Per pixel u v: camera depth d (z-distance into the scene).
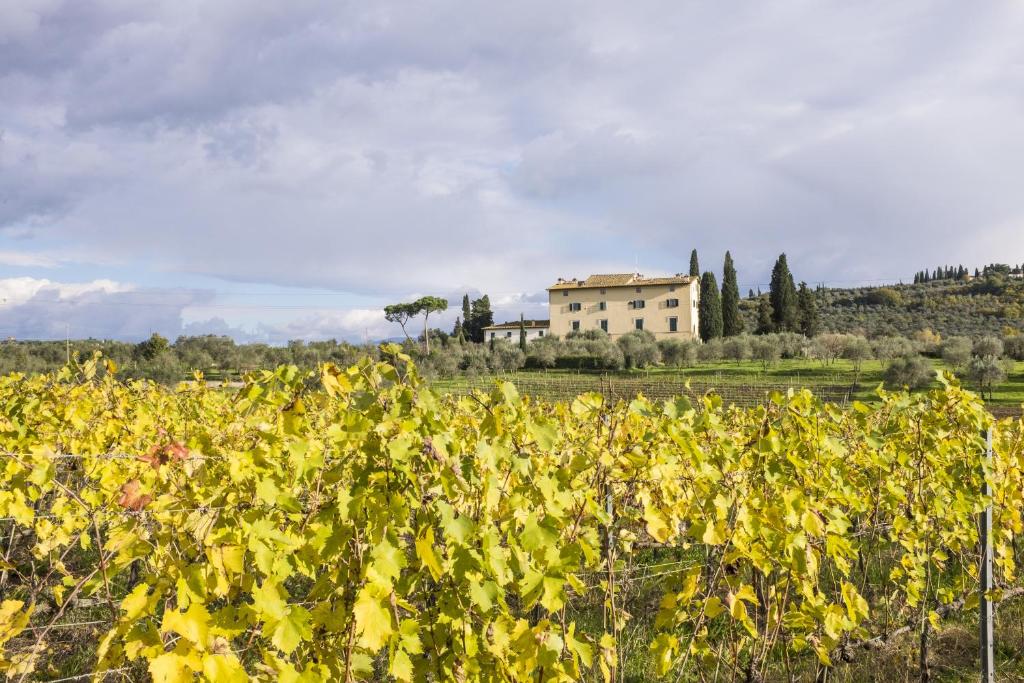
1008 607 4.00
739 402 21.25
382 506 1.58
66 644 3.00
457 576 1.65
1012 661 3.51
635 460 2.49
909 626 3.69
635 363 35.66
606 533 2.76
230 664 1.38
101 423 3.66
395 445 1.62
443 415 2.38
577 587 1.93
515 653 1.77
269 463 1.76
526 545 1.79
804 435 2.94
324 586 1.63
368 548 1.60
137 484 1.64
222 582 1.42
